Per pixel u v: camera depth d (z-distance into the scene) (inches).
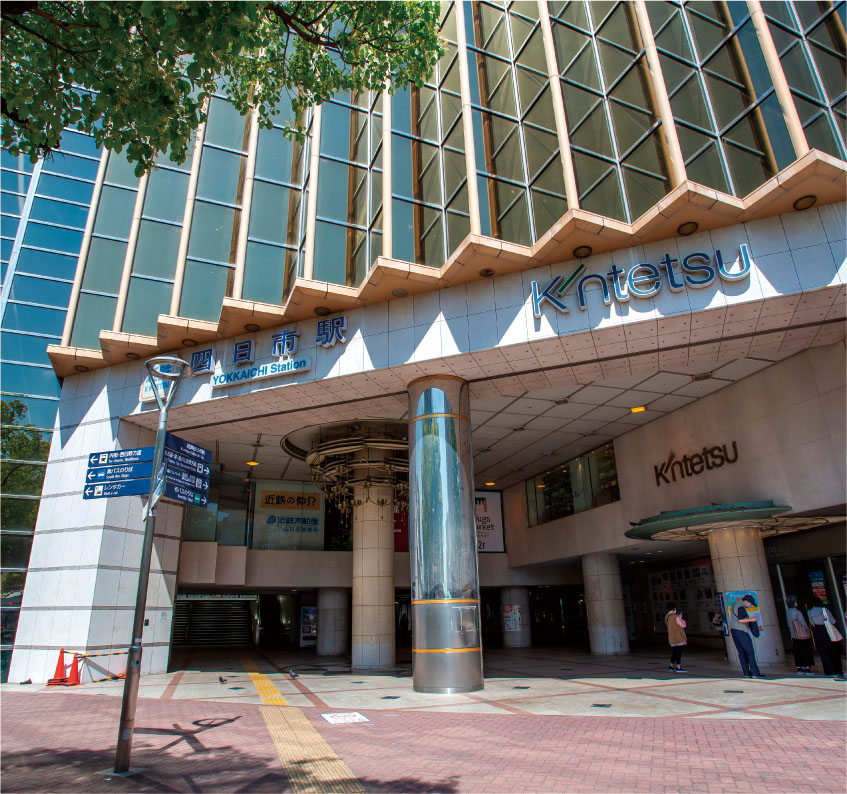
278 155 657.0
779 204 447.8
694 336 485.1
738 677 507.8
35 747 294.2
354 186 620.1
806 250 447.2
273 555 926.4
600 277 481.4
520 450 859.4
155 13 231.5
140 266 634.8
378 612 697.6
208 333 584.7
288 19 292.2
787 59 494.3
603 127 548.4
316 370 543.5
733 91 503.5
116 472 305.1
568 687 486.0
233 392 572.4
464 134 576.1
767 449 587.2
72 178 766.5
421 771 244.5
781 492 568.1
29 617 589.6
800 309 455.8
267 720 360.8
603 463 844.0
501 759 261.9
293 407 596.1
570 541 900.0
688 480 684.1
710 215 452.8
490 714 370.9
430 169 594.9
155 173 671.8
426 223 571.8
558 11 611.2
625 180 521.3
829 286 434.0
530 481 1035.9
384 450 713.0
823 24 519.2
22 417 654.5
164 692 488.4
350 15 305.9
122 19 236.1
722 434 642.8
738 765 242.2
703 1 543.8
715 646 866.8
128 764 249.1
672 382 623.5
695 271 459.8
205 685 535.5
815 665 574.2
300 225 623.8
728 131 497.0
